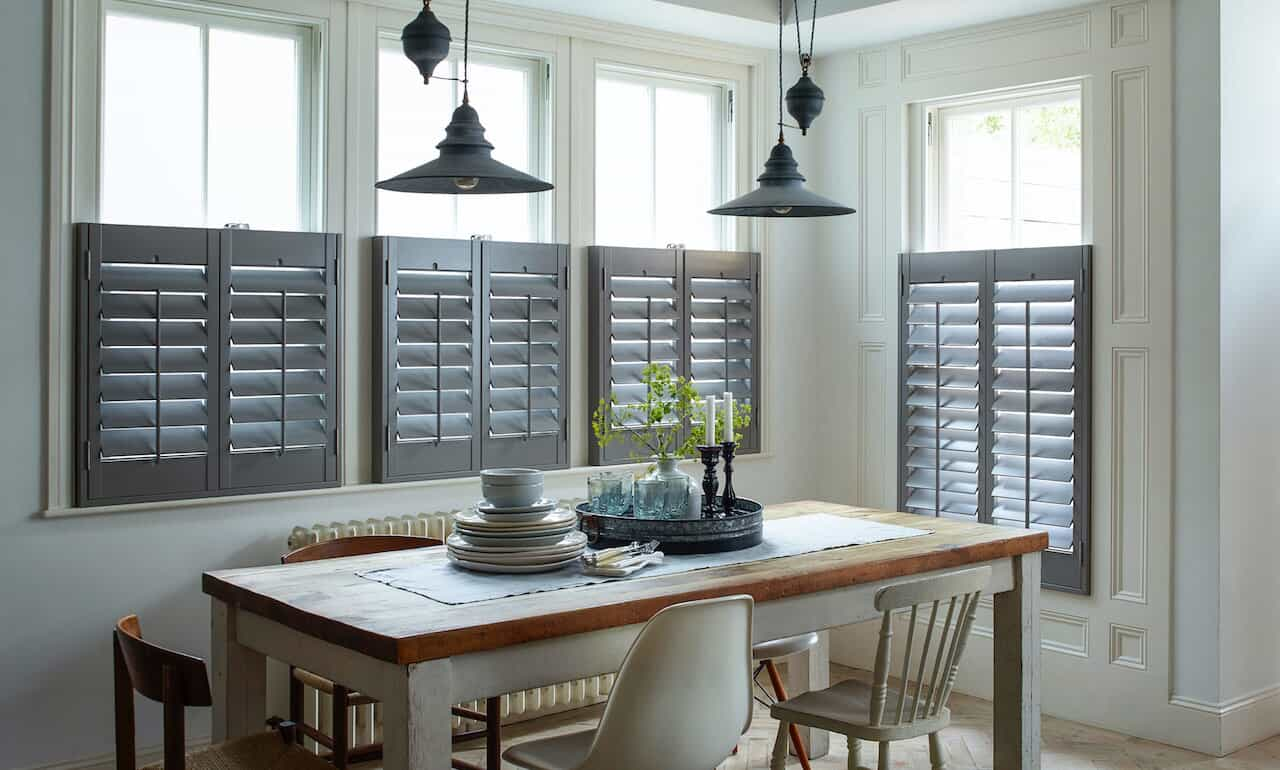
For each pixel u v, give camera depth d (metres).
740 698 2.46
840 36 4.71
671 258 4.62
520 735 4.04
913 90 4.74
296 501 3.80
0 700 3.31
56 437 3.38
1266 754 3.93
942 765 2.84
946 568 3.06
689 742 2.37
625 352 4.50
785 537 3.22
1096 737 4.11
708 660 2.36
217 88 3.73
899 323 4.80
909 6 4.25
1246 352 4.01
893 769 3.76
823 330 5.09
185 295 3.58
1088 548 4.23
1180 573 4.01
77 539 3.42
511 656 2.30
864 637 4.90
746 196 3.15
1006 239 4.58
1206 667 3.95
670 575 2.71
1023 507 4.42
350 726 3.70
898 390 4.82
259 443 3.71
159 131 3.63
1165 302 4.02
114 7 3.54
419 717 2.15
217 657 2.72
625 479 3.12
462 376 4.11
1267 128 4.09
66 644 3.41
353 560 2.91
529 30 4.27
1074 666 4.29
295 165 3.89
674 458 3.13
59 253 3.37
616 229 4.64
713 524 2.97
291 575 2.72
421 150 4.15
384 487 3.94
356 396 3.93
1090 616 4.24
